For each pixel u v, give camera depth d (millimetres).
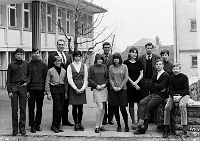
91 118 9008
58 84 7238
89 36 30922
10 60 18234
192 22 26594
